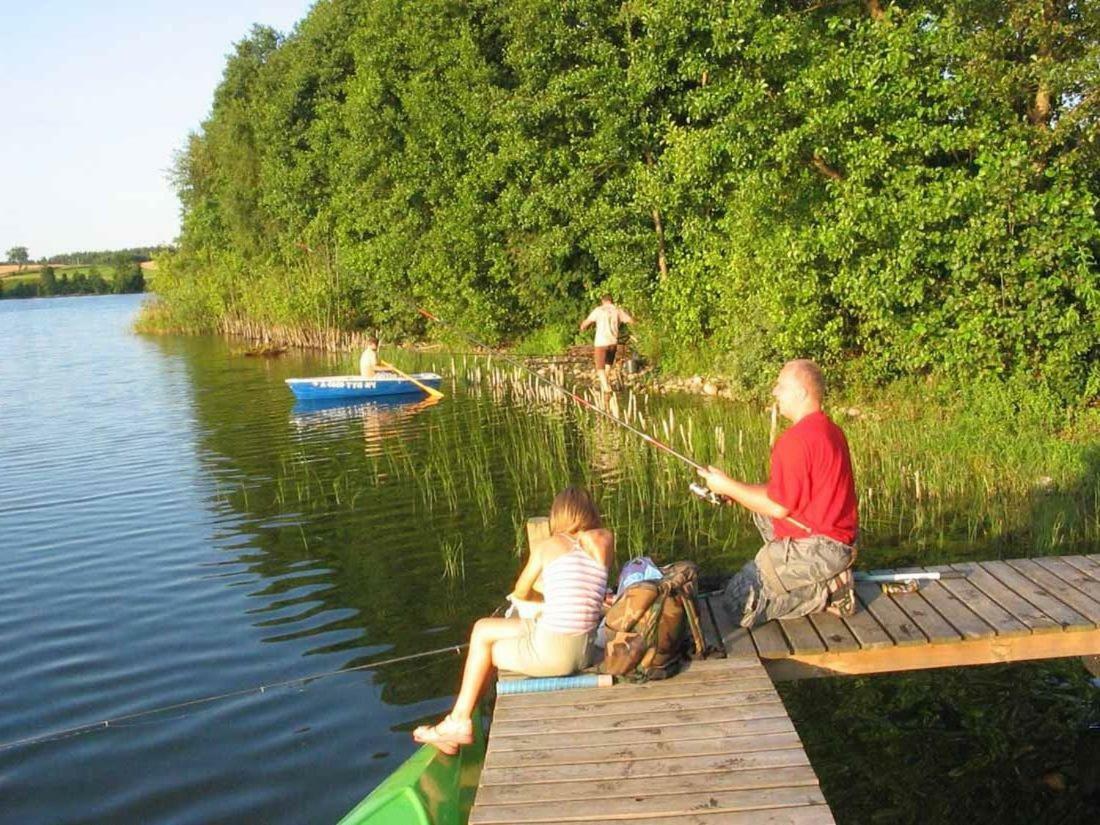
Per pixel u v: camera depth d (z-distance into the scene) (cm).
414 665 614
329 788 480
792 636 489
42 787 495
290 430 1524
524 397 1719
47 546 928
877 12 1298
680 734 404
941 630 483
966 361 1177
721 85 1382
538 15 1905
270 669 620
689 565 490
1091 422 1101
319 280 2986
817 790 357
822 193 1316
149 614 731
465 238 2264
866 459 1059
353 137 2659
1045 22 1059
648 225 1870
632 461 1127
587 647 454
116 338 4175
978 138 1118
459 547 843
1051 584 546
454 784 445
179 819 460
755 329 1512
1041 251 1076
